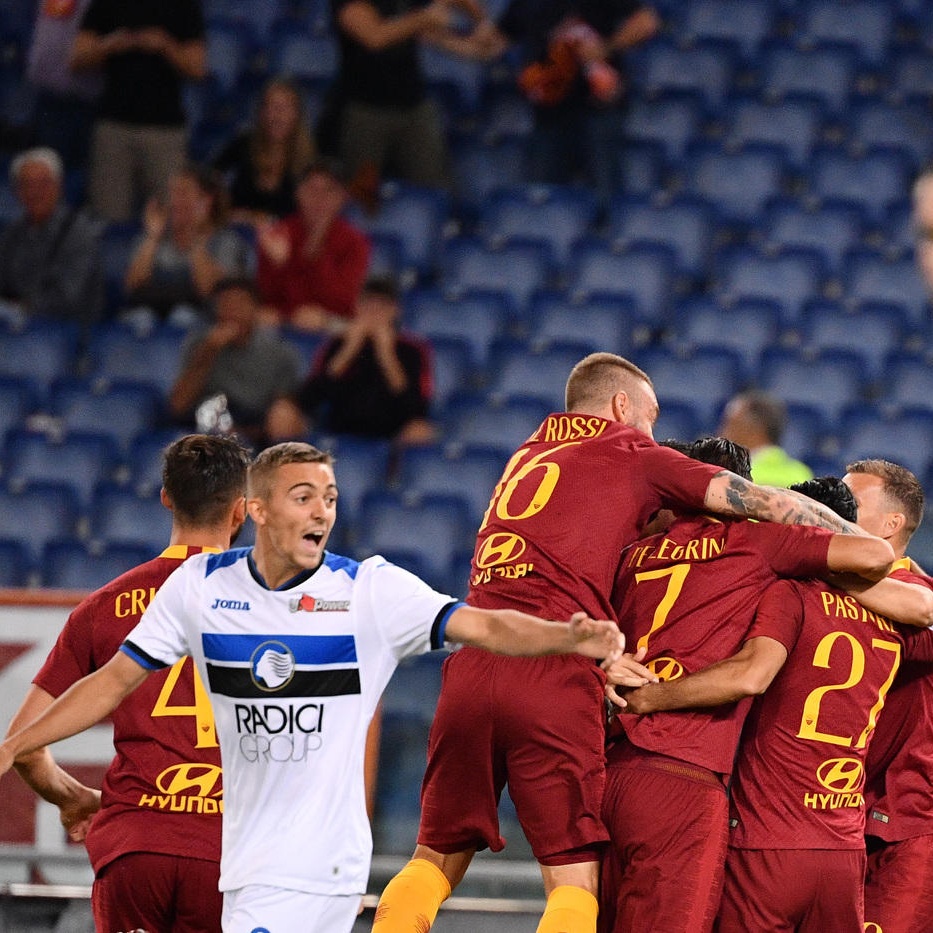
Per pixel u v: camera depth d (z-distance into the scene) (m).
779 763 15.73
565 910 15.12
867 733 16.05
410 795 22.94
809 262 42.84
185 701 15.53
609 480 15.97
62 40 42.69
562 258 43.81
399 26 42.47
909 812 17.02
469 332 40.72
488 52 45.09
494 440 37.16
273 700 14.02
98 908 15.74
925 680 16.98
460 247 43.25
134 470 35.59
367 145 43.28
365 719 14.12
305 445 14.29
